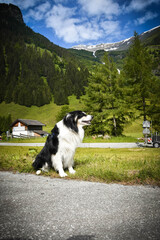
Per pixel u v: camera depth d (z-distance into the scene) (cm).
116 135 2405
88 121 412
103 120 2320
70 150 402
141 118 2086
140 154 797
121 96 2283
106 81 2302
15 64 14562
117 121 2467
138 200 228
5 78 13800
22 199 237
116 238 146
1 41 17700
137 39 1947
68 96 12181
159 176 320
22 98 11100
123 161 506
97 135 2592
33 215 189
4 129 7244
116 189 277
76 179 350
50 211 199
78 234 153
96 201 227
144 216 184
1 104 11262
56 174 392
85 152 972
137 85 1873
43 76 15688
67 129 396
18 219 181
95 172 362
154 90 1898
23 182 329
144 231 156
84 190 274
